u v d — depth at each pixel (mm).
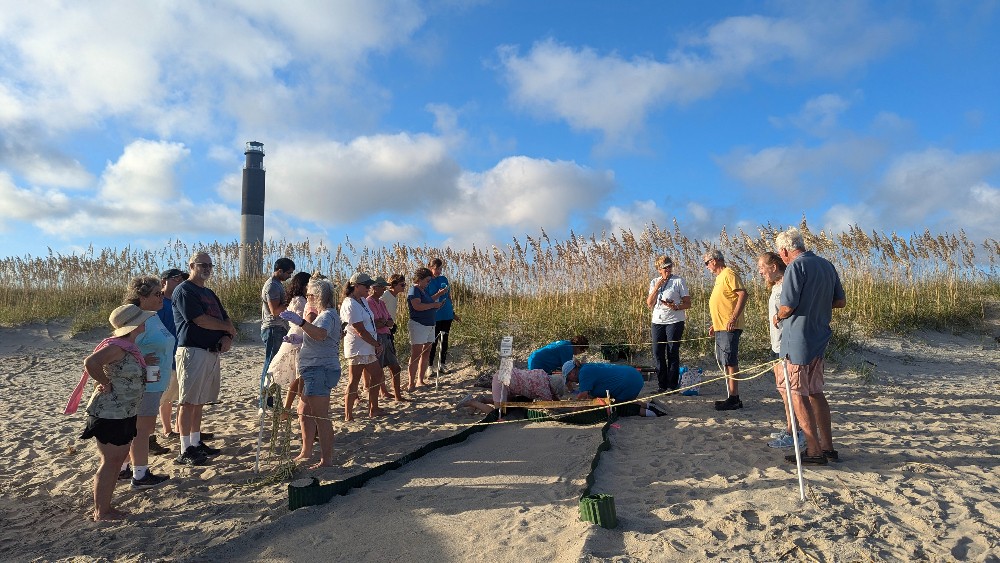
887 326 12344
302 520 4340
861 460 5145
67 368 12711
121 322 4527
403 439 6621
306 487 4574
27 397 10117
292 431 7117
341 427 7238
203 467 5789
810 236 12977
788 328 5078
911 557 3363
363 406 8383
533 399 7652
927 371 10172
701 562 3322
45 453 6668
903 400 7945
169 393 6664
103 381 4500
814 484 4504
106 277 18172
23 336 15055
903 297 13211
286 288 7645
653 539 3617
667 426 6605
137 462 5258
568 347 8641
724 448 5641
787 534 3641
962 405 7582
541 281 13047
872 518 3850
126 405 4551
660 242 12562
